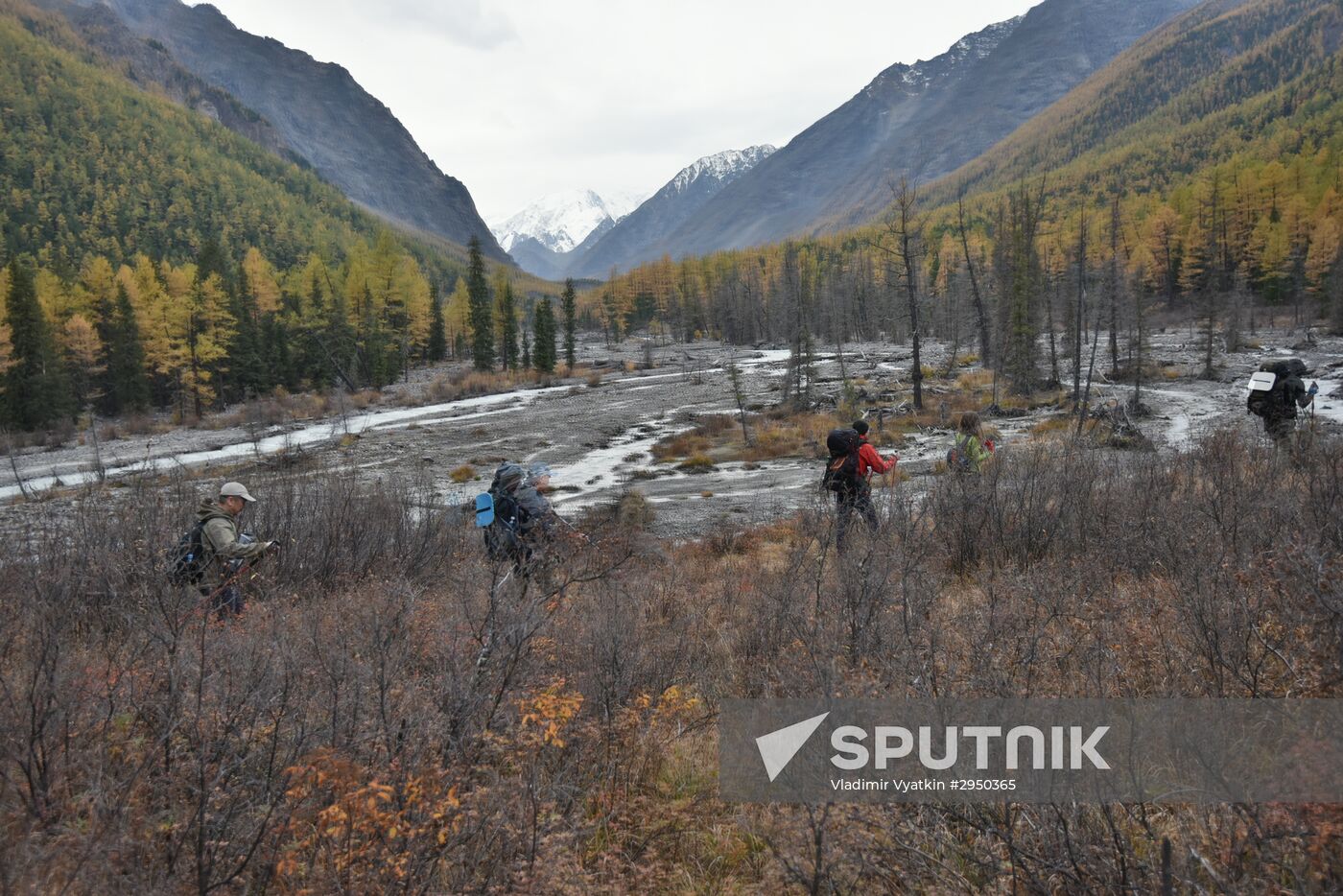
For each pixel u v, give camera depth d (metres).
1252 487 6.80
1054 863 2.23
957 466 8.66
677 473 24.64
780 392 46.28
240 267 86.06
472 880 2.33
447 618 3.98
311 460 22.05
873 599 4.47
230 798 2.51
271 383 74.50
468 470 23.97
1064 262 78.50
